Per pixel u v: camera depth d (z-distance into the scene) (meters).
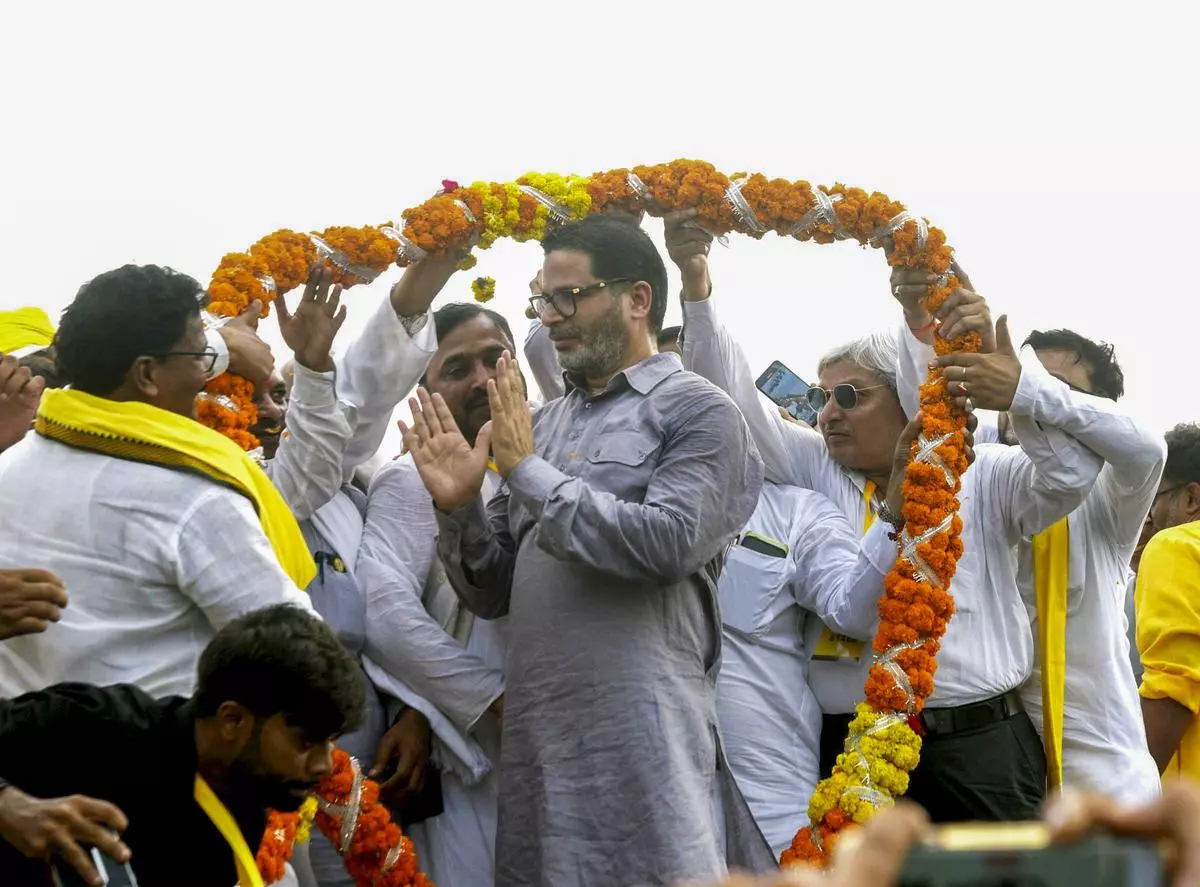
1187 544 4.81
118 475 3.28
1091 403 4.26
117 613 3.24
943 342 4.34
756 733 4.31
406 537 4.46
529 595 3.90
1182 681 4.72
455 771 4.25
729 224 4.38
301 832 3.61
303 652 2.68
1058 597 4.45
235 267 4.04
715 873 3.67
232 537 3.27
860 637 4.30
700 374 4.61
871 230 4.35
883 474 4.64
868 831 0.68
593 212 4.30
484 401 4.61
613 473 3.88
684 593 3.93
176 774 2.70
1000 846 0.67
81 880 2.56
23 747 2.65
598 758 3.72
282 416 4.58
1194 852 0.66
